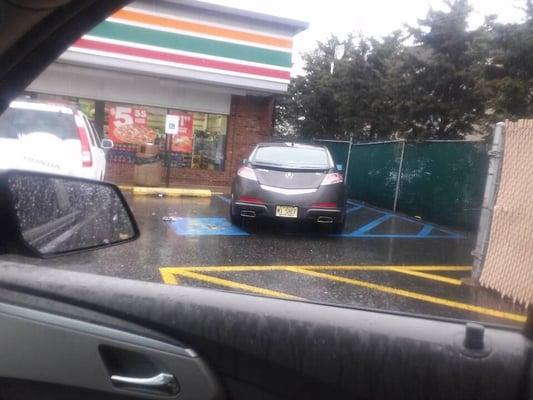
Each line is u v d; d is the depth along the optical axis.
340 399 1.83
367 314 1.98
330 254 7.95
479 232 6.42
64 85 15.42
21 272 2.01
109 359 1.81
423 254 8.30
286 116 32.00
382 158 14.78
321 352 1.84
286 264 7.17
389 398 1.78
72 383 1.79
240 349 1.87
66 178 2.46
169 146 15.31
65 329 1.81
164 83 16.31
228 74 15.92
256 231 9.48
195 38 15.43
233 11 15.59
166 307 1.93
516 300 5.65
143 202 12.66
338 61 26.20
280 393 1.86
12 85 1.80
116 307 1.92
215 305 1.96
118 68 14.77
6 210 1.94
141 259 6.96
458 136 15.51
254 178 8.98
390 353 1.80
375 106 22.91
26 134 7.23
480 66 11.33
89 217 2.69
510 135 5.80
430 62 15.10
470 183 10.84
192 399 1.79
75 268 6.25
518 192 5.68
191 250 7.67
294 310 1.97
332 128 27.78
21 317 1.81
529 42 9.83
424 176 12.53
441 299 5.78
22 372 1.79
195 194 14.58
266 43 16.25
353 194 16.77
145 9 14.79
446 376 1.75
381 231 10.49
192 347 1.88
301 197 8.85
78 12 1.64
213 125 17.34
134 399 1.76
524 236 5.55
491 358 1.74
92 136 8.85
